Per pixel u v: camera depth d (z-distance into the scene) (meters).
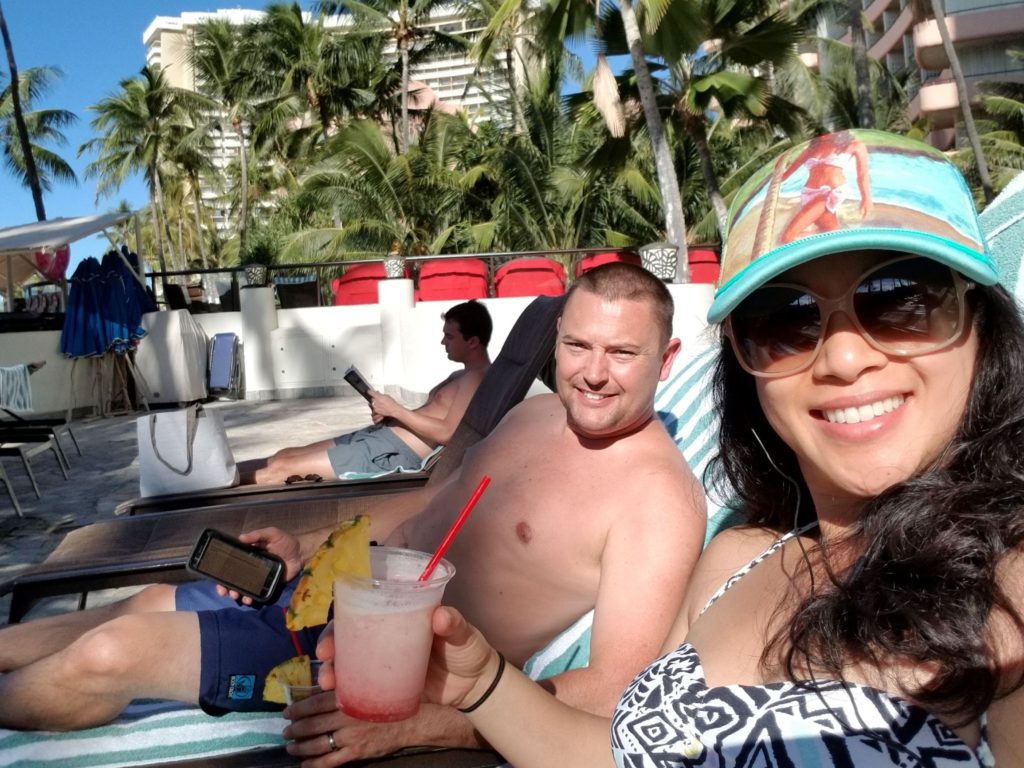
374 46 32.19
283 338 14.20
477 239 23.17
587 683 1.82
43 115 35.41
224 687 1.96
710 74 18.36
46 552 5.50
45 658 1.97
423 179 24.72
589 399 2.12
